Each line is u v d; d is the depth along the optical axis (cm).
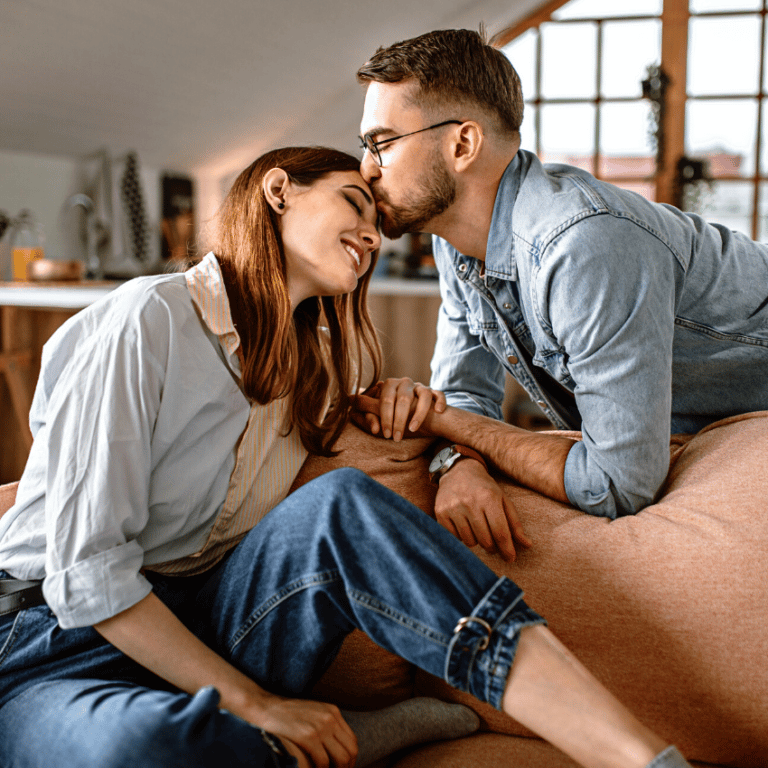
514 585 92
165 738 80
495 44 132
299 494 100
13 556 104
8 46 310
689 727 100
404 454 127
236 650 101
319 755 89
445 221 132
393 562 93
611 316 110
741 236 145
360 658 114
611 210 114
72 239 438
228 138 486
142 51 354
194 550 112
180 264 131
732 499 107
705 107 555
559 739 84
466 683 89
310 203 115
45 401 108
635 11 558
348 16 411
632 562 105
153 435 101
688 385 138
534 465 121
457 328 159
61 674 98
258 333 111
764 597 98
